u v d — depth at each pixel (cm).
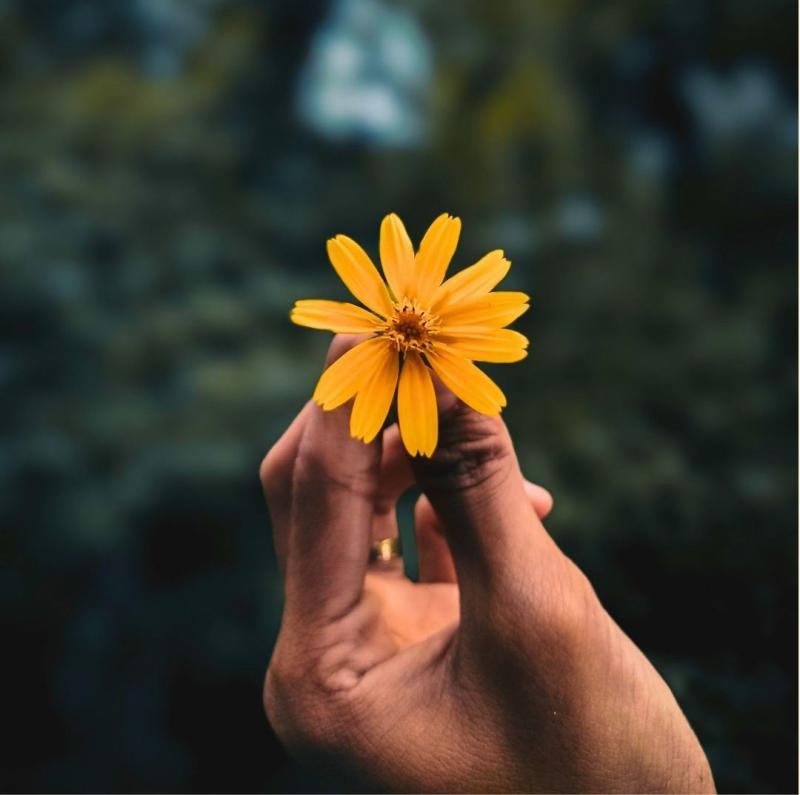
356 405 24
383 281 25
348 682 26
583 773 24
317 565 26
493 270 25
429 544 31
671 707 25
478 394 24
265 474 28
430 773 25
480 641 24
